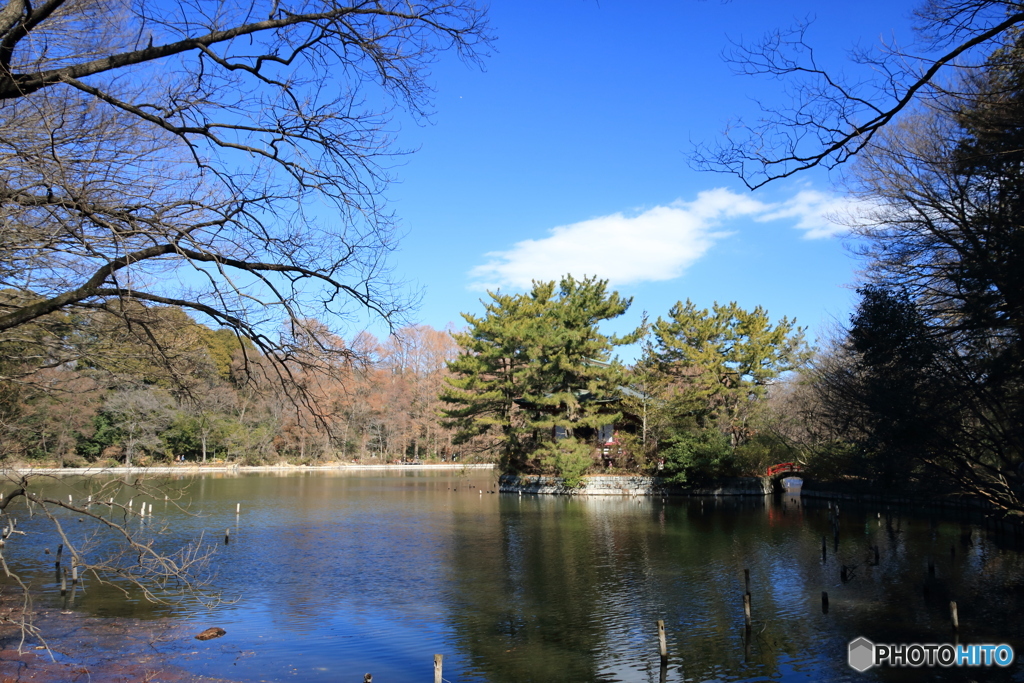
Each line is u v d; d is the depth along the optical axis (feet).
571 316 175.22
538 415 186.39
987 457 86.43
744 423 208.64
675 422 184.34
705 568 85.25
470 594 72.59
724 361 211.61
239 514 134.72
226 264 26.76
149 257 25.43
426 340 305.73
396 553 95.40
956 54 24.35
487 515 137.90
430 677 49.44
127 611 64.64
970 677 48.24
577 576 80.94
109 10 28.99
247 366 29.86
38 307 24.21
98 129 26.50
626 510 147.74
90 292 24.58
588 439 195.42
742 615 64.44
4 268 26.94
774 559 90.58
